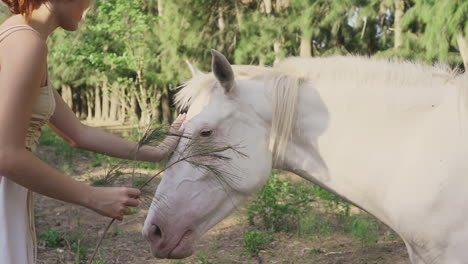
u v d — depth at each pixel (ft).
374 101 6.77
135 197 5.34
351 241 14.89
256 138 6.92
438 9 25.93
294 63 7.30
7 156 4.33
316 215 16.93
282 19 38.29
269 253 14.25
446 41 26.81
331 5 33.04
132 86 42.19
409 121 6.59
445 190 6.09
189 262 13.78
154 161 7.03
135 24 40.70
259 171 6.92
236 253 14.34
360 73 6.97
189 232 6.82
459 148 6.15
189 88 7.14
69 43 42.29
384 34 39.14
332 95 6.95
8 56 4.48
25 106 4.44
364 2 32.45
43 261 14.06
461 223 6.04
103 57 41.27
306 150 7.05
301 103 7.00
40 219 18.71
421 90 6.68
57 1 4.93
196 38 42.86
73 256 14.44
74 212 19.67
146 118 38.91
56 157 34.17
